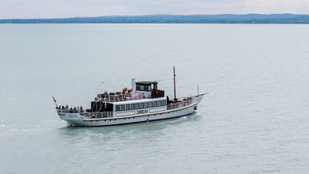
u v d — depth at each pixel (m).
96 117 87.19
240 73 161.00
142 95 92.75
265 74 158.12
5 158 70.00
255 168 66.50
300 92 121.88
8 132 82.69
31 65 187.88
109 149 74.44
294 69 172.12
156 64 192.25
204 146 75.75
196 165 67.81
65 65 188.25
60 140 78.44
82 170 66.06
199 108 103.44
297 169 66.06
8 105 104.81
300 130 84.12
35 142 77.25
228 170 65.88
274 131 83.62
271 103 107.56
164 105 93.44
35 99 112.19
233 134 82.25
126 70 170.00
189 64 192.50
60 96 116.25
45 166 67.31
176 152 73.12
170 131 84.44
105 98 89.19
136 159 70.19
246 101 110.50
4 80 143.25
